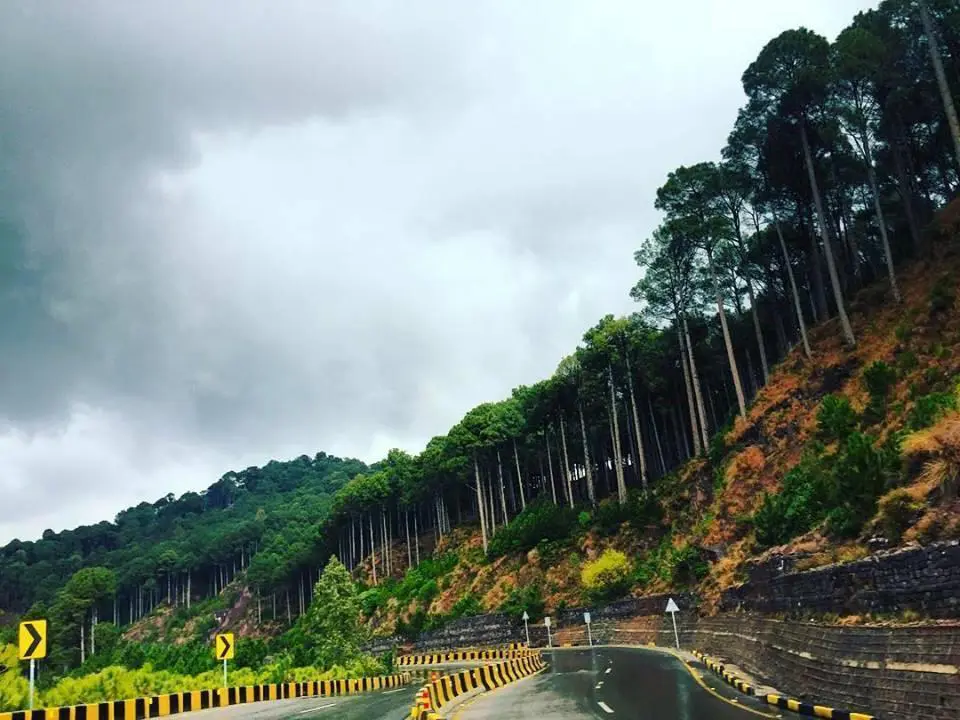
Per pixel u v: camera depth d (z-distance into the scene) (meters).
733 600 32.09
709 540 43.22
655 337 67.62
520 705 20.17
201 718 22.42
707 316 67.00
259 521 156.75
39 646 20.09
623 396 75.44
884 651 13.41
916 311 38.66
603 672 28.86
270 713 23.44
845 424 32.38
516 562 68.19
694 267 58.09
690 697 18.53
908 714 11.93
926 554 14.44
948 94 34.78
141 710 23.08
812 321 59.62
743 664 24.61
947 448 16.64
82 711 21.03
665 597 44.53
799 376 45.88
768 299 64.19
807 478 33.16
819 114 46.69
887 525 18.05
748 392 71.25
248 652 55.94
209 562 148.75
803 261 57.84
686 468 59.31
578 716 16.58
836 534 23.12
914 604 14.68
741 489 44.00
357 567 107.00
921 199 54.00
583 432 73.81
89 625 106.25
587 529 64.81
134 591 154.75
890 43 44.22
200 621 125.25
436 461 94.69
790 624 20.09
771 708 15.48
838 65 43.62
